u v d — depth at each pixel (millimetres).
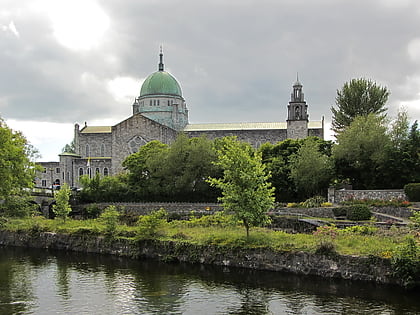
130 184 80688
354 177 66688
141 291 29500
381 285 28625
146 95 128750
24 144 65875
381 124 67438
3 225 54406
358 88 87812
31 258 42188
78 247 45844
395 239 33219
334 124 90062
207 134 118000
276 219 50031
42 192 76562
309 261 32062
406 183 59812
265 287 29547
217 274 33469
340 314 24000
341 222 45344
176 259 38281
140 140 111938
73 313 25438
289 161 68562
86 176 83500
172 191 74062
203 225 48000
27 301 27828
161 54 140250
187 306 26156
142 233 41938
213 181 38156
